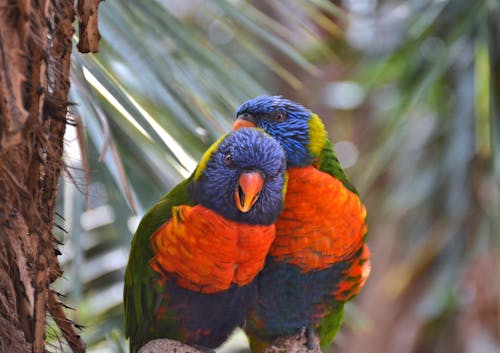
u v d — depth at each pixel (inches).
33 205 167.0
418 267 469.4
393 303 513.0
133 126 244.8
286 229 236.1
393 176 488.4
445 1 396.5
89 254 401.7
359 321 346.9
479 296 452.4
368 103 545.6
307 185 235.8
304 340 257.3
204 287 221.0
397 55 427.5
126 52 259.9
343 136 589.9
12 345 172.9
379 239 514.9
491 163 391.5
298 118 251.4
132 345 246.2
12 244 166.6
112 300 394.9
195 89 268.2
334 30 308.8
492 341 469.4
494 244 426.9
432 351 498.0
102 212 372.2
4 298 171.9
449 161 426.0
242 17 285.9
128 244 299.6
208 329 232.7
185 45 274.2
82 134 185.9
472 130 418.9
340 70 532.4
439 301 458.6
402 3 462.3
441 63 388.5
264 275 242.7
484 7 387.9
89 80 226.7
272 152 222.1
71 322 191.9
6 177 163.3
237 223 217.9
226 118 275.9
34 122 160.1
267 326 253.6
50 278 184.9
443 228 444.1
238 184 216.8
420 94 390.6
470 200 429.7
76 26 238.1
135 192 285.9
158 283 223.3
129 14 266.4
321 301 249.9
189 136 269.4
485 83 388.8
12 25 153.6
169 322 229.3
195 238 215.6
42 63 159.5
